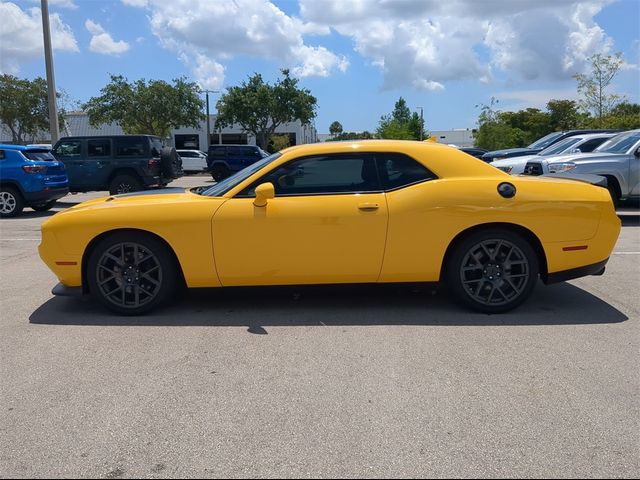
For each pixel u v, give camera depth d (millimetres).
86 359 4219
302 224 4973
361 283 5180
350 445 3002
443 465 2816
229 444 3027
